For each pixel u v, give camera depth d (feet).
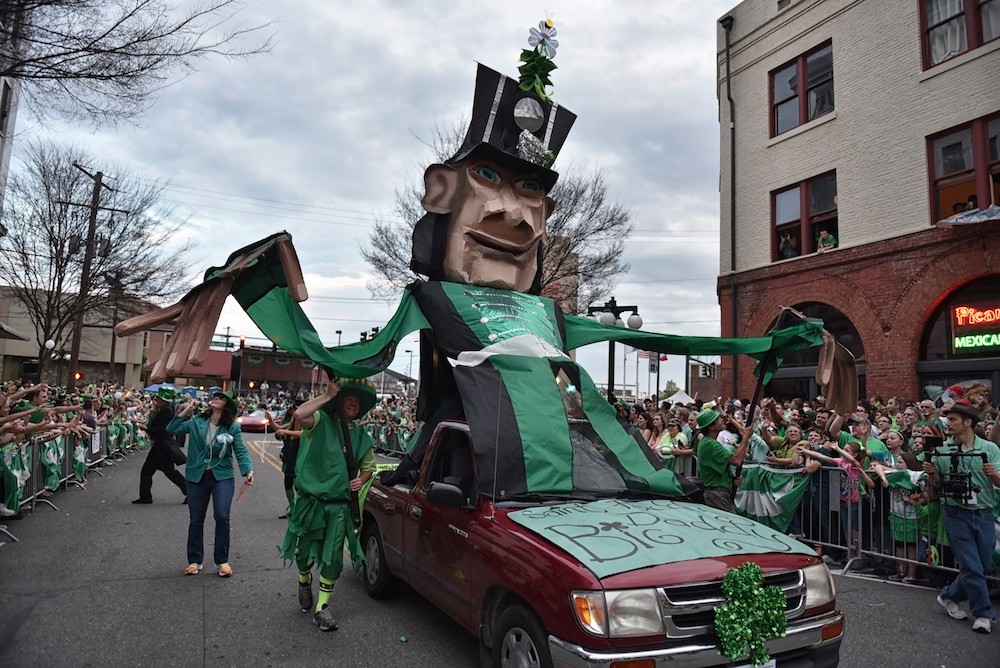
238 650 14.66
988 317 37.19
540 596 10.96
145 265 67.31
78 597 17.99
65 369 123.95
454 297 19.92
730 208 54.08
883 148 43.19
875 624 17.01
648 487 16.11
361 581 20.39
